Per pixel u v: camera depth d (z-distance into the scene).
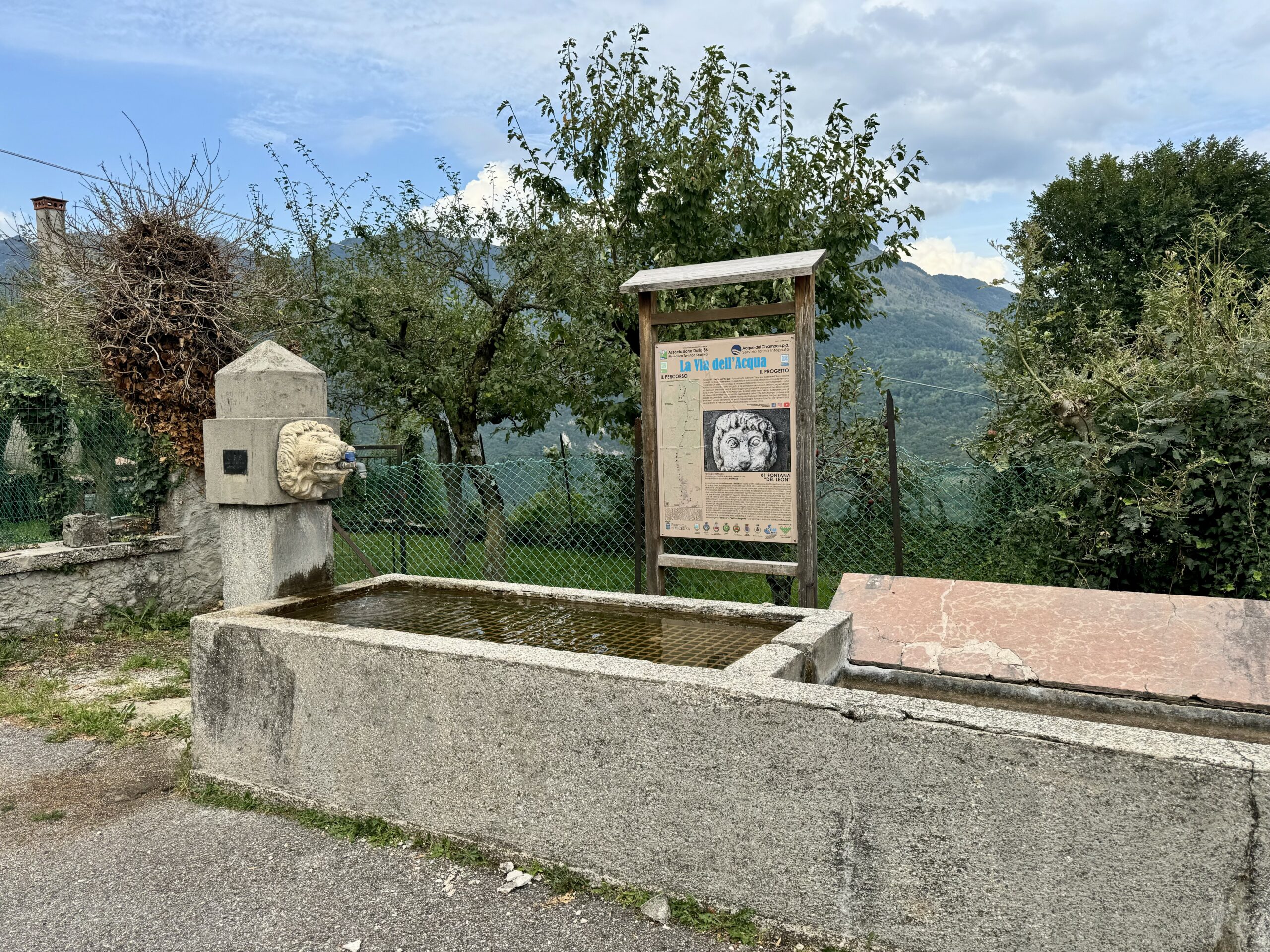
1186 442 4.70
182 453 6.84
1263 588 4.52
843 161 8.09
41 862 2.97
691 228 7.80
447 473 8.55
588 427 8.84
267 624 3.35
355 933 2.48
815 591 4.20
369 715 3.05
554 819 2.70
